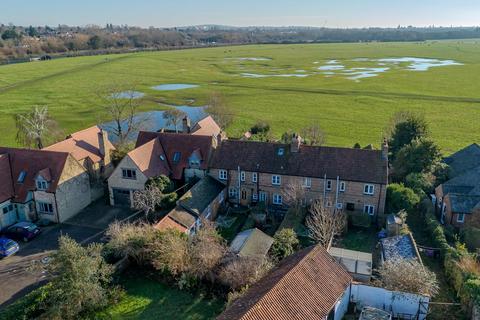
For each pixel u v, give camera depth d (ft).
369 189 189.57
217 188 203.51
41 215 192.03
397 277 124.16
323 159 198.29
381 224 185.06
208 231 159.53
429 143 223.30
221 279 137.80
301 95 509.35
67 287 122.62
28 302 124.77
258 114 410.93
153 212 187.52
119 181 201.57
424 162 222.48
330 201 195.83
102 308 129.29
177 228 163.84
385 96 495.41
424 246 166.91
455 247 162.09
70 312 122.62
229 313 100.32
